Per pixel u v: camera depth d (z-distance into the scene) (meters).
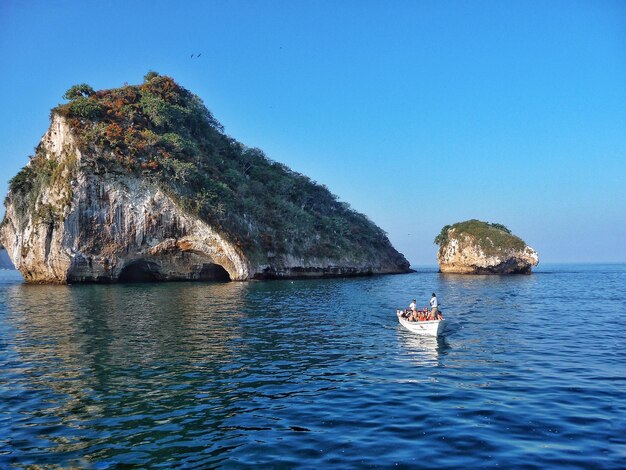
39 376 16.66
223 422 12.12
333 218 118.56
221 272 87.69
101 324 29.09
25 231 76.88
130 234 73.56
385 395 14.38
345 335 25.58
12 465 9.71
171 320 30.97
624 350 21.44
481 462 9.70
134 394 14.54
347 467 9.52
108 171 72.25
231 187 90.44
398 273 130.88
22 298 47.50
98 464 9.77
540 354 20.55
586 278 96.56
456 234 121.88
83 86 82.31
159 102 84.19
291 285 69.44
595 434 11.09
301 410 13.02
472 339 24.45
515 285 73.06
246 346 22.31
